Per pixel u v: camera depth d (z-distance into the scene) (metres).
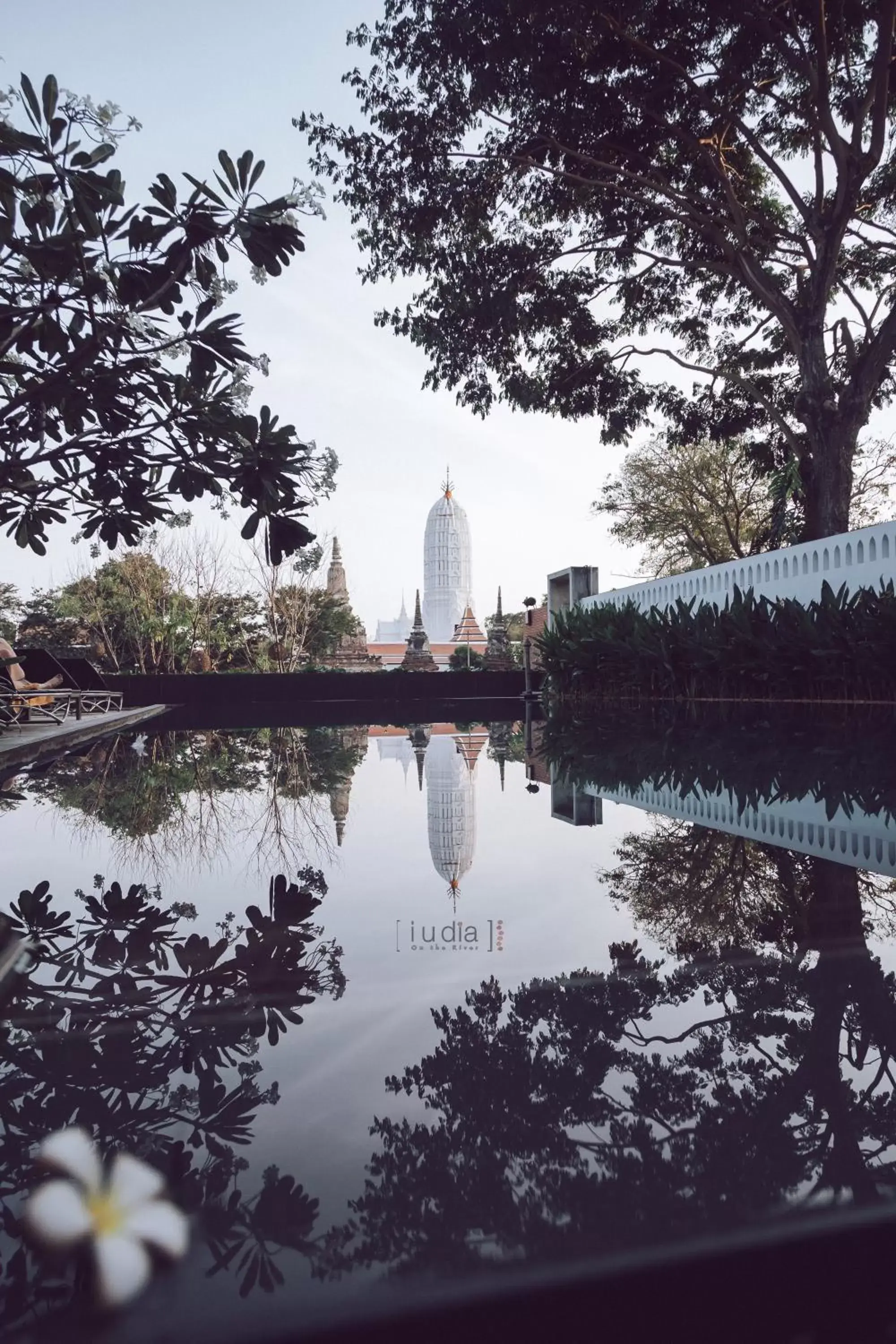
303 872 1.85
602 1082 0.74
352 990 1.03
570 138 11.71
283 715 11.76
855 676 7.96
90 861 2.02
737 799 2.95
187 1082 0.76
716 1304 0.44
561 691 13.69
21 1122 0.68
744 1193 0.55
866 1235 0.50
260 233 2.10
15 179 1.83
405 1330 0.42
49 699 8.01
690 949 1.21
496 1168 0.58
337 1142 0.63
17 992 1.05
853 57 11.23
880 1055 0.80
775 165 11.65
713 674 9.77
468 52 10.73
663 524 23.86
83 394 2.08
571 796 3.16
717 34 10.64
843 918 1.38
